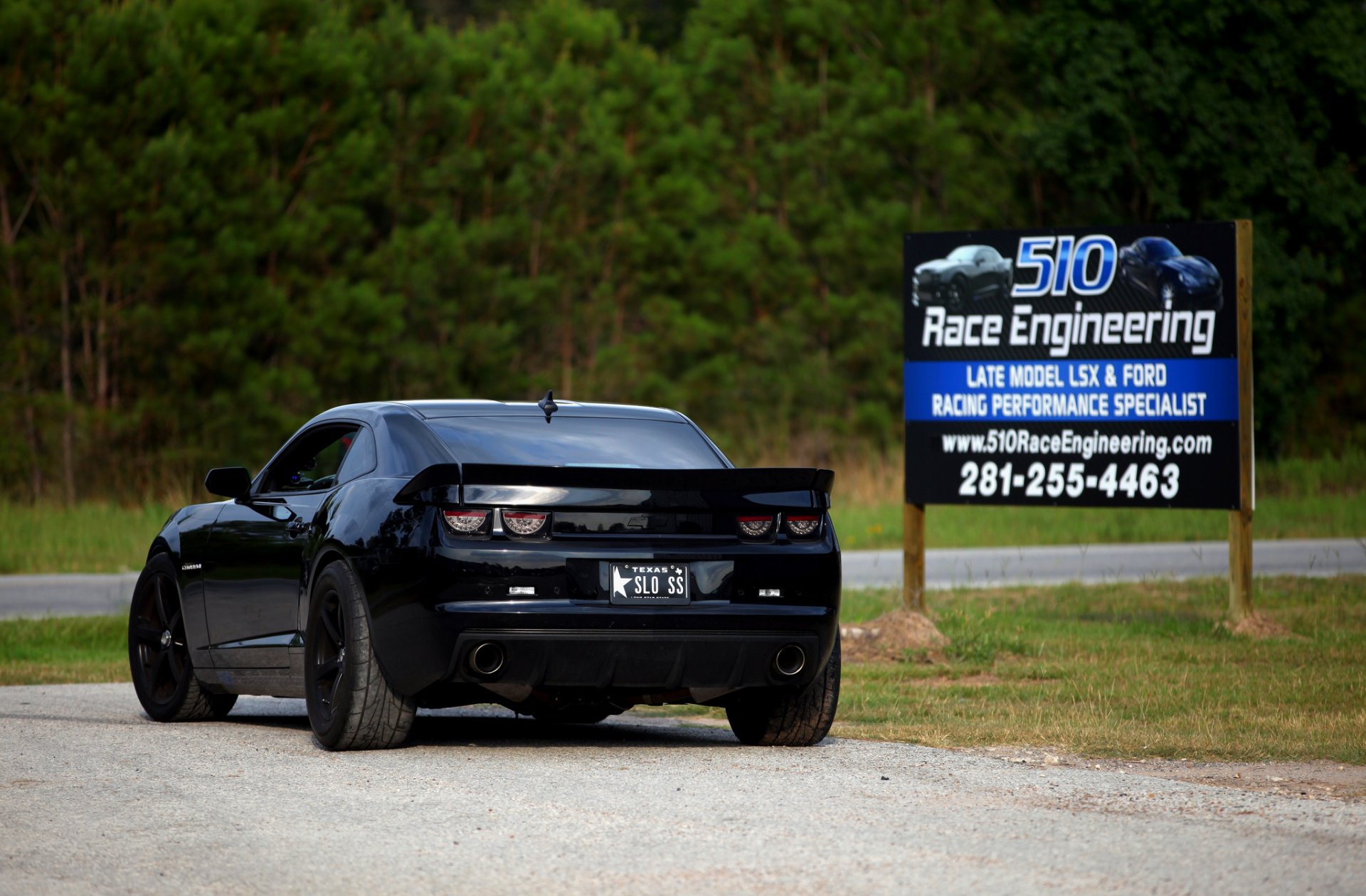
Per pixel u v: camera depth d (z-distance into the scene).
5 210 101.62
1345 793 20.38
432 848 16.61
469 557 21.67
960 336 44.44
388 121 117.69
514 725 28.17
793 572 22.97
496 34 135.00
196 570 27.47
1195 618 45.81
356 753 23.20
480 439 23.97
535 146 126.81
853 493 105.25
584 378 125.94
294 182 112.12
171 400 103.81
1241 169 132.50
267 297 104.31
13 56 98.81
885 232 135.88
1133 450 42.75
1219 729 26.11
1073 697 30.70
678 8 171.00
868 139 137.50
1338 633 41.56
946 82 142.62
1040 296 43.56
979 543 83.31
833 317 133.88
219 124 103.44
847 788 20.20
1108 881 15.09
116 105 98.94
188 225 103.50
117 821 18.12
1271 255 132.50
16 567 70.75
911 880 15.12
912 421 44.91
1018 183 140.50
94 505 95.38
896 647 38.19
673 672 22.42
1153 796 19.59
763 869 15.62
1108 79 128.50
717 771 21.64
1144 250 42.59
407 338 116.06
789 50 144.75
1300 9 132.25
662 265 135.50
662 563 22.31
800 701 24.20
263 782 20.66
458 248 114.19
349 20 120.38
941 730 26.19
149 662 28.92
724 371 132.00
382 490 23.17
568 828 17.59
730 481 22.77
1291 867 15.68
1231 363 41.84
